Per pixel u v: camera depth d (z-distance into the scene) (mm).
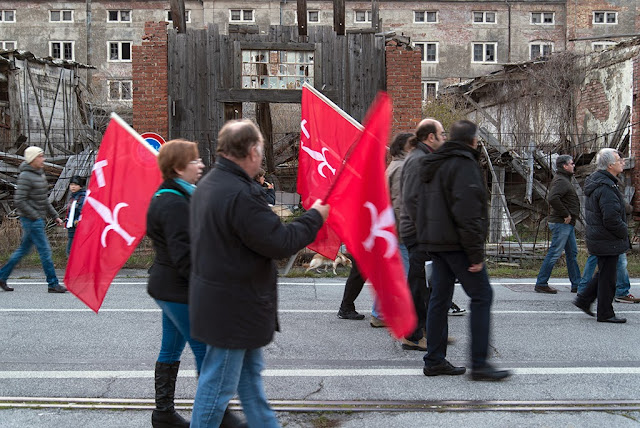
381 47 12031
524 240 12805
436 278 4449
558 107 19703
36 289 8195
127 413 3855
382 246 3410
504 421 3703
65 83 22656
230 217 2734
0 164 14273
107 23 41594
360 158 3377
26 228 7844
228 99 11820
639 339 5602
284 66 11953
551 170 14422
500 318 6484
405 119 11969
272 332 2912
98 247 4105
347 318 6430
